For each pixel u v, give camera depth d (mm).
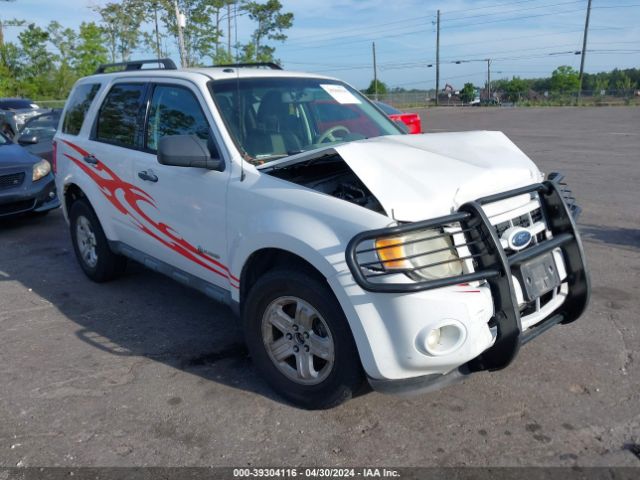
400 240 2984
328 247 3127
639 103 50719
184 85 4434
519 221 3461
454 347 2982
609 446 3176
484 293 3057
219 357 4312
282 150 4117
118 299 5488
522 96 67688
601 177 10820
